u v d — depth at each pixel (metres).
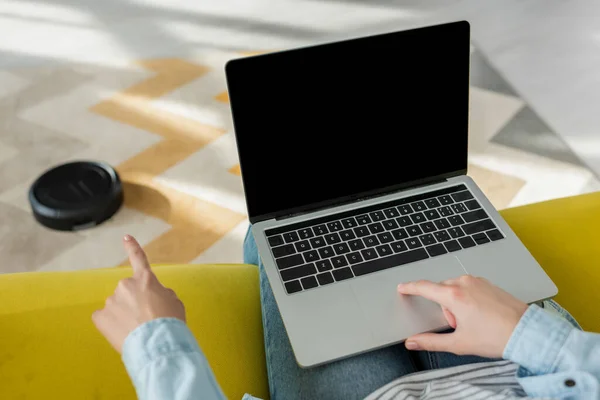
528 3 2.58
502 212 1.08
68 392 0.76
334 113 0.94
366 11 2.54
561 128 1.94
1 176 1.81
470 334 0.72
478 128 1.94
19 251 1.62
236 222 1.69
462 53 0.96
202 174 1.82
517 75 2.16
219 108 2.04
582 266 0.97
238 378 0.83
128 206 1.73
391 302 0.86
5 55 2.26
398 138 0.98
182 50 2.29
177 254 1.62
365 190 1.00
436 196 1.01
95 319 0.64
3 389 0.75
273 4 2.58
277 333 0.86
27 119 2.00
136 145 1.91
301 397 0.77
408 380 0.74
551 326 0.68
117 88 2.12
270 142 0.93
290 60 0.90
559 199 1.11
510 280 0.89
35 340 0.80
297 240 0.94
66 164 1.75
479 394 0.69
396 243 0.94
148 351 0.59
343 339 0.82
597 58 2.23
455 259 0.92
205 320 0.88
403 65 0.94
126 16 2.49
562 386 0.66
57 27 2.42
